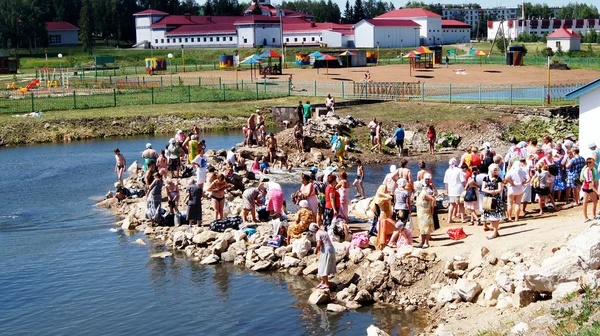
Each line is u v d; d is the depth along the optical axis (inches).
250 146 1809.8
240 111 2655.0
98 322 781.3
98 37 7859.3
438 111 2297.0
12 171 1739.7
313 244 960.3
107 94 3046.3
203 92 3034.0
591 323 562.6
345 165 1740.9
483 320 678.5
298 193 1021.8
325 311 787.4
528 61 4200.3
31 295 869.8
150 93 3043.8
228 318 780.0
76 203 1371.8
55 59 5684.1
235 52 5551.2
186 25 6466.5
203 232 1039.0
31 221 1233.4
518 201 921.5
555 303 630.5
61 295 866.8
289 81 3002.0
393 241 888.9
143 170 1565.0
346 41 6003.9
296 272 911.7
